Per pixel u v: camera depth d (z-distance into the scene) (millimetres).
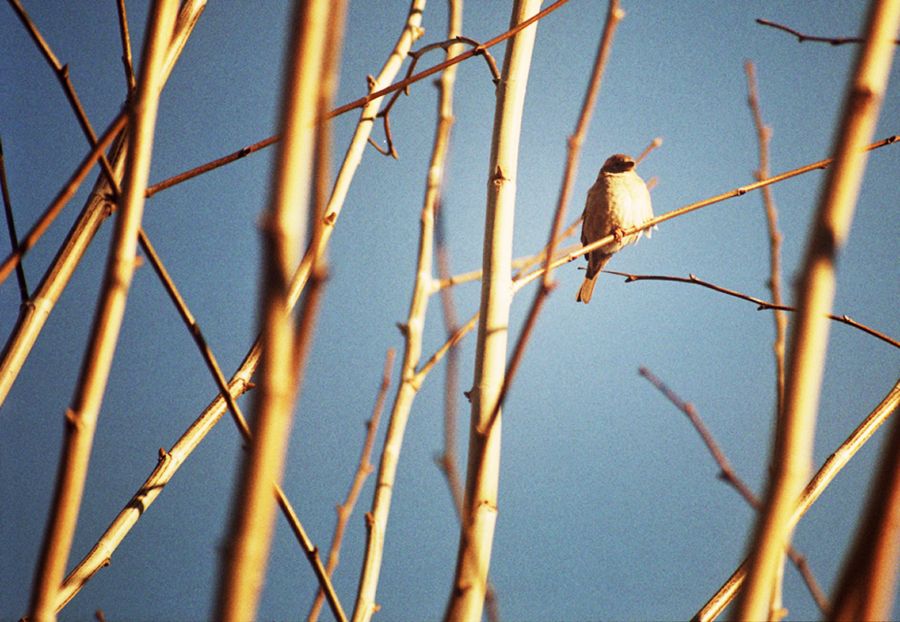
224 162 4922
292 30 2291
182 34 5398
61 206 3467
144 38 3377
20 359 4566
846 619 1965
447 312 3176
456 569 2994
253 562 2139
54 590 2754
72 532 2809
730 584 4777
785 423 2211
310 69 2271
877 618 1944
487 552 4273
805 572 4359
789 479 2195
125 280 3023
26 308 4684
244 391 5410
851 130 2289
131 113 3236
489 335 4934
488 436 2912
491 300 5070
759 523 2207
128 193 3123
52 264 4859
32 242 3385
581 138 2971
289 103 2256
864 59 2316
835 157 2297
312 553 4316
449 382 3072
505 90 5570
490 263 5145
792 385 2215
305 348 2195
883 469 1979
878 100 2303
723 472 5219
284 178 2207
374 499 6121
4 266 3340
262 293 2174
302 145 2236
